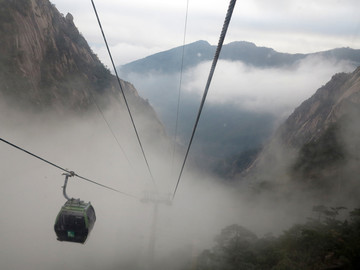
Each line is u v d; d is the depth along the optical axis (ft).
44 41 287.89
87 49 402.31
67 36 356.59
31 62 254.88
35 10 285.64
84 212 45.14
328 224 145.28
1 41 231.91
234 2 20.35
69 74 310.24
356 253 102.47
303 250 117.39
